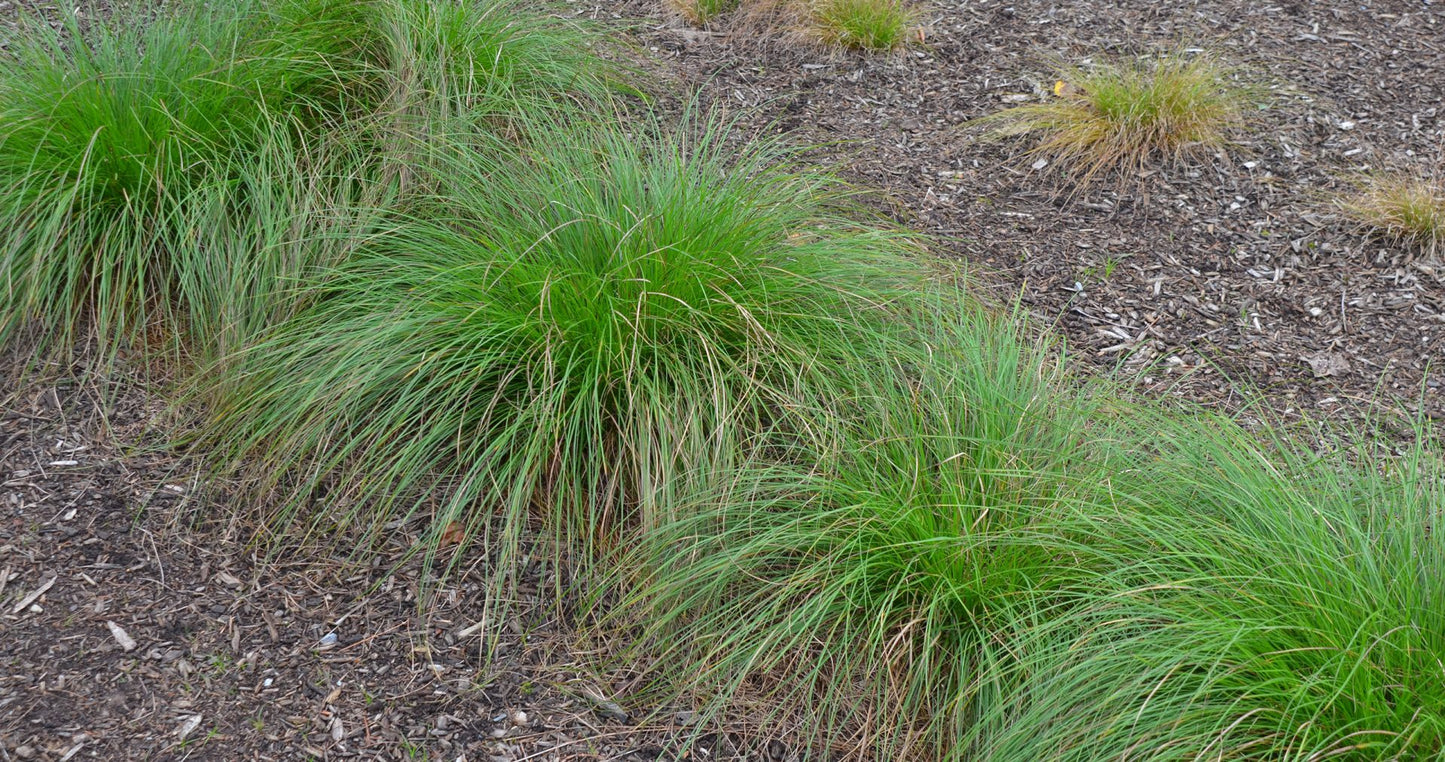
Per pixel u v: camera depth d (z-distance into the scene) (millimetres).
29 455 3684
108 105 4180
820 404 3643
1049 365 4078
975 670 3061
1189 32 6863
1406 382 4406
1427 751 2582
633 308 3619
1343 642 2703
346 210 4238
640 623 3314
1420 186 5332
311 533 3541
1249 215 5395
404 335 3719
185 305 4211
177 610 3264
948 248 5090
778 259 4008
